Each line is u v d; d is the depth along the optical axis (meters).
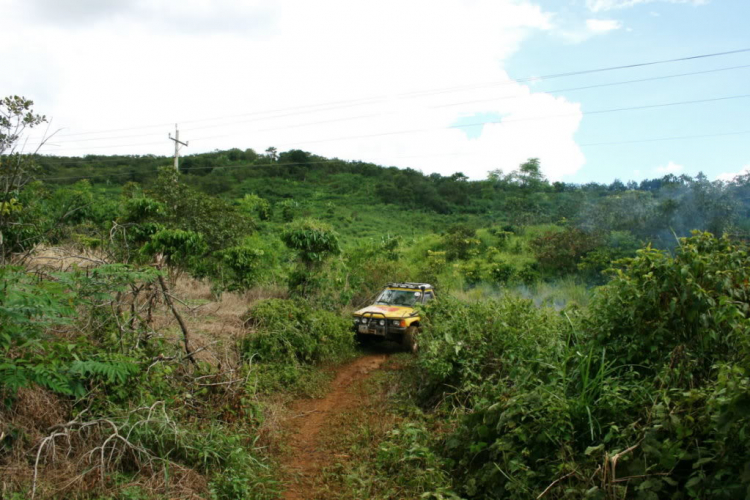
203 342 6.34
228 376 5.42
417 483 3.99
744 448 2.75
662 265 4.06
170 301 5.52
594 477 3.09
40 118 6.13
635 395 3.55
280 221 46.00
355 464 4.56
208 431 4.47
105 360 3.99
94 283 4.86
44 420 3.66
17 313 3.38
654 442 2.98
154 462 3.76
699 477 2.71
